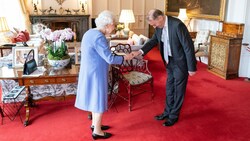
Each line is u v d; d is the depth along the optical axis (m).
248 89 4.42
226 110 3.56
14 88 3.42
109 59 2.43
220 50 5.10
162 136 2.88
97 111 2.59
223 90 4.37
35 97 3.61
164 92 4.30
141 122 3.21
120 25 7.33
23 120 3.25
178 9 7.68
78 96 2.65
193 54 2.77
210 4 6.00
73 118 3.31
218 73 5.24
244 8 4.93
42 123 3.17
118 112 3.51
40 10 8.50
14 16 7.60
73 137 2.85
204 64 6.27
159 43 3.00
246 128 3.06
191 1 6.87
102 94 2.56
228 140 2.80
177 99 3.05
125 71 3.88
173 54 2.86
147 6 9.58
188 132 2.96
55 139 2.80
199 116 3.37
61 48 3.24
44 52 3.87
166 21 2.79
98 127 2.76
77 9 8.88
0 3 7.40
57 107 3.65
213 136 2.88
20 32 5.76
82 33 8.85
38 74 2.96
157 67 5.90
